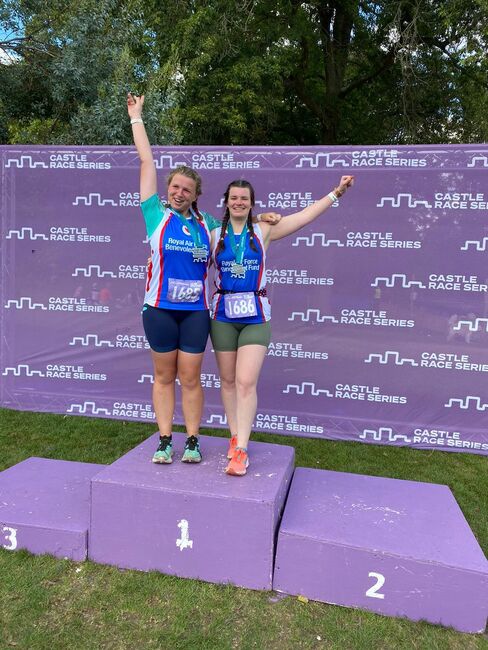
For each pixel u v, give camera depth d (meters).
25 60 9.05
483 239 4.38
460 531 2.65
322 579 2.51
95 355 5.19
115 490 2.72
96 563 2.77
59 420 5.11
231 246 2.93
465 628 2.35
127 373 5.15
